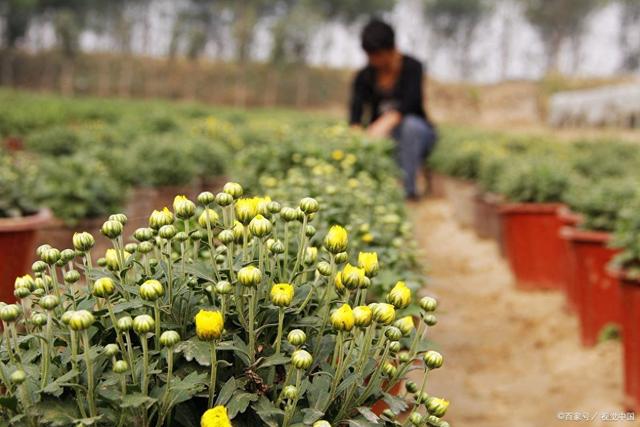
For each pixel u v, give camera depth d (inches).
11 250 142.4
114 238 55.6
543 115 2252.7
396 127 324.8
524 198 242.8
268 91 2509.8
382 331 56.6
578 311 183.3
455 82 2723.9
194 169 315.0
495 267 273.7
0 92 1507.1
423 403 57.7
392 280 96.6
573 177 251.4
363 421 51.7
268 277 57.5
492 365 169.3
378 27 285.0
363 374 55.8
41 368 50.6
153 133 538.9
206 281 59.7
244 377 51.8
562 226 232.1
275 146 189.0
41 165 230.2
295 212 59.5
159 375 50.0
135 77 2546.8
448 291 239.0
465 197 358.0
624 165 322.7
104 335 53.4
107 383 47.7
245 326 53.0
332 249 54.4
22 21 2495.1
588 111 1441.9
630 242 142.5
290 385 50.6
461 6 2947.8
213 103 2498.8
